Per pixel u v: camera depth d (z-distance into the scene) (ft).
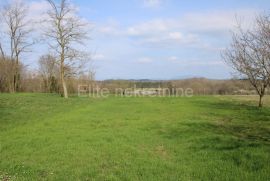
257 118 78.48
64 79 190.29
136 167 36.60
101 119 80.69
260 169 34.50
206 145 47.24
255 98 161.07
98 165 37.91
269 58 72.13
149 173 34.32
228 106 116.16
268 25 77.10
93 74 246.47
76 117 84.84
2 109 106.63
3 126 70.28
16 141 52.26
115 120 78.64
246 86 136.26
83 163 38.81
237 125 67.56
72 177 33.55
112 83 254.88
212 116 85.20
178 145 48.19
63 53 185.98
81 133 59.47
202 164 37.45
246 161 37.63
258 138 52.26
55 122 75.46
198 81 237.25
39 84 267.80
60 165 38.09
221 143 48.26
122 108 112.78
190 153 43.04
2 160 40.32
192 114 90.89
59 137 55.47
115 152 44.09
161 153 43.93
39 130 63.67
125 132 60.08
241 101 142.41
